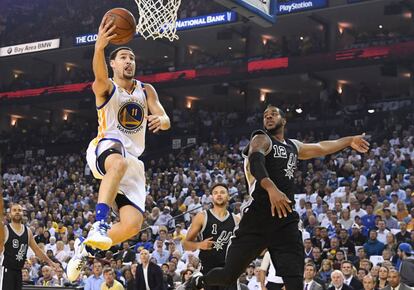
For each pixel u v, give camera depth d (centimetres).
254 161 498
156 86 2934
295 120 2569
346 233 1234
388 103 2491
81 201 2045
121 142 496
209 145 2672
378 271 1018
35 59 3350
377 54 2483
